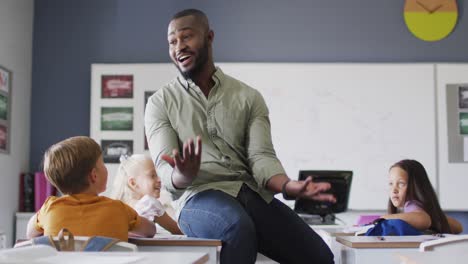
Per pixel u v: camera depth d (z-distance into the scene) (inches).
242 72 195.5
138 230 70.6
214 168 74.0
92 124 197.2
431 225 99.2
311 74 195.0
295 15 200.8
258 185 74.8
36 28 202.7
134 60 201.6
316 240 78.2
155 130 75.9
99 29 202.8
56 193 185.3
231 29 200.5
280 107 194.2
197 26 75.3
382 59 199.5
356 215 191.0
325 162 193.0
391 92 194.5
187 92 77.3
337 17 200.7
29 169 197.8
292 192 66.7
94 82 198.1
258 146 75.6
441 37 198.5
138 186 112.3
